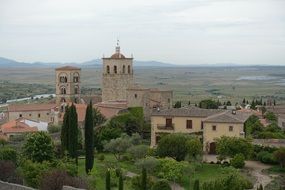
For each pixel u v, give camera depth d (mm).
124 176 95875
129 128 138500
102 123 144125
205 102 196000
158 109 132625
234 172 87938
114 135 126812
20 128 156250
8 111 191375
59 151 112875
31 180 84938
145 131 140250
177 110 129000
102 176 96438
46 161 96188
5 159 96062
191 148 107062
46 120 193250
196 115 125188
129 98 151125
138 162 102125
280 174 100125
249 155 108875
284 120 170375
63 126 108688
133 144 123062
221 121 117750
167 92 156125
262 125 146625
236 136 114688
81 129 144625
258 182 92062
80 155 119875
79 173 98750
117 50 176375
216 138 115688
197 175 98812
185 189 89562
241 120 119125
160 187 83688
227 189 76062
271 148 113750
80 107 165000
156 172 98000
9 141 140625
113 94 173875
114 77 173000
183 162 99375
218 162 108062
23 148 107625
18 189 65250
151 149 113062
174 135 111500
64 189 64438
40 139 101750
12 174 82000
